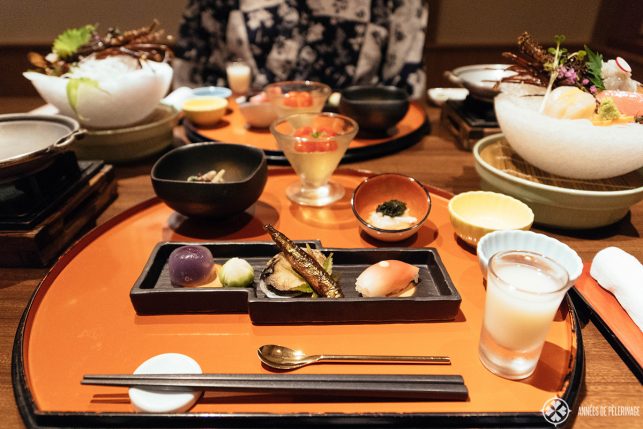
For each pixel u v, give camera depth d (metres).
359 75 3.39
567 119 1.49
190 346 1.08
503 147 1.94
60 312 1.18
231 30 3.28
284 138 1.64
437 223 1.60
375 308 1.12
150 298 1.14
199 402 0.93
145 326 1.14
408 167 2.10
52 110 2.32
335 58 3.38
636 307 1.12
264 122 2.38
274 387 0.91
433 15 3.85
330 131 1.78
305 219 1.64
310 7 3.25
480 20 3.88
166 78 2.14
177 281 1.21
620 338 1.09
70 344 1.08
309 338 1.11
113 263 1.39
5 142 1.62
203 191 1.42
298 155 1.63
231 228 1.58
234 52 3.37
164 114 2.36
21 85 3.94
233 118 2.62
